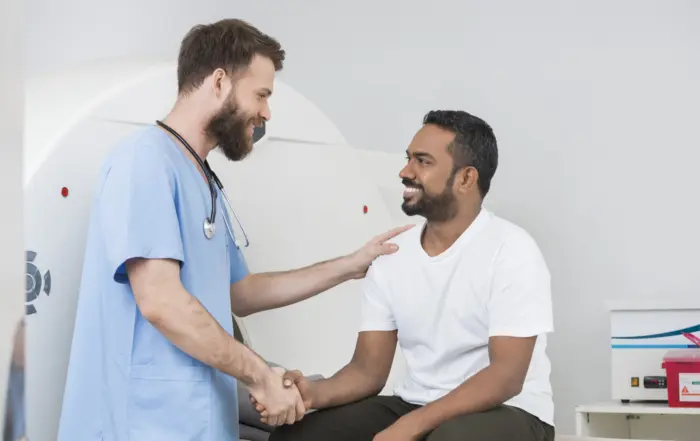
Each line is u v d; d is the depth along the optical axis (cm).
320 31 358
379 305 195
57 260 186
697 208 320
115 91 201
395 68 354
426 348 190
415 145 191
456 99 347
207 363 165
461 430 162
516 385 173
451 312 185
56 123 192
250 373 169
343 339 259
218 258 180
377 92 355
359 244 265
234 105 181
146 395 166
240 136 185
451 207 189
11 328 54
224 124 182
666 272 321
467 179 189
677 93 324
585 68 333
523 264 179
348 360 260
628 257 325
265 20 359
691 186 321
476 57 346
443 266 187
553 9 338
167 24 343
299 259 246
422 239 196
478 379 172
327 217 256
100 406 169
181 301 162
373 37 356
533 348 179
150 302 161
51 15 326
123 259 161
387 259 198
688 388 271
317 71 359
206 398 170
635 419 307
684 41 324
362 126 355
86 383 170
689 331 292
